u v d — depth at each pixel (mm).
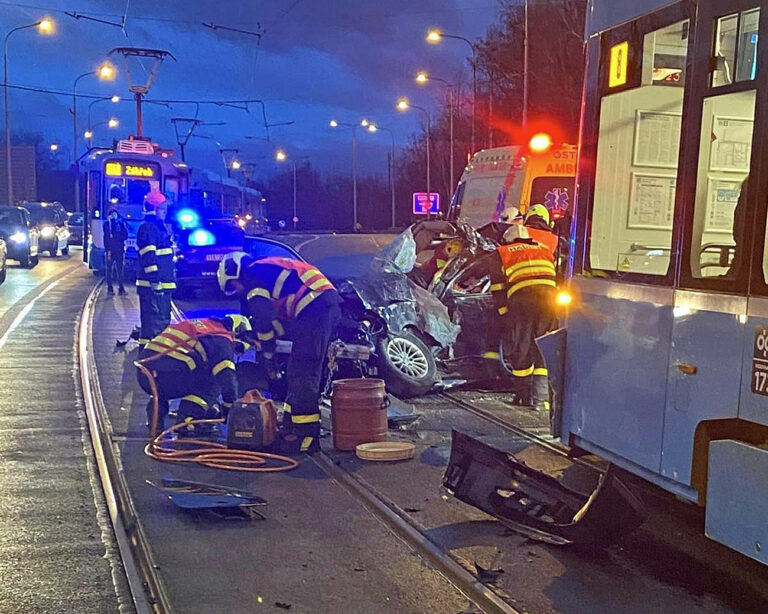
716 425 4359
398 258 10195
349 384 7602
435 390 10062
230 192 36375
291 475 6934
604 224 5473
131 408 8891
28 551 5273
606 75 5562
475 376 10406
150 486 6512
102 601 4609
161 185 24719
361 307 9633
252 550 5336
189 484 6355
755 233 4105
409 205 80062
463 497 5977
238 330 8250
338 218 110688
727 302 4250
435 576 4988
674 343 4637
